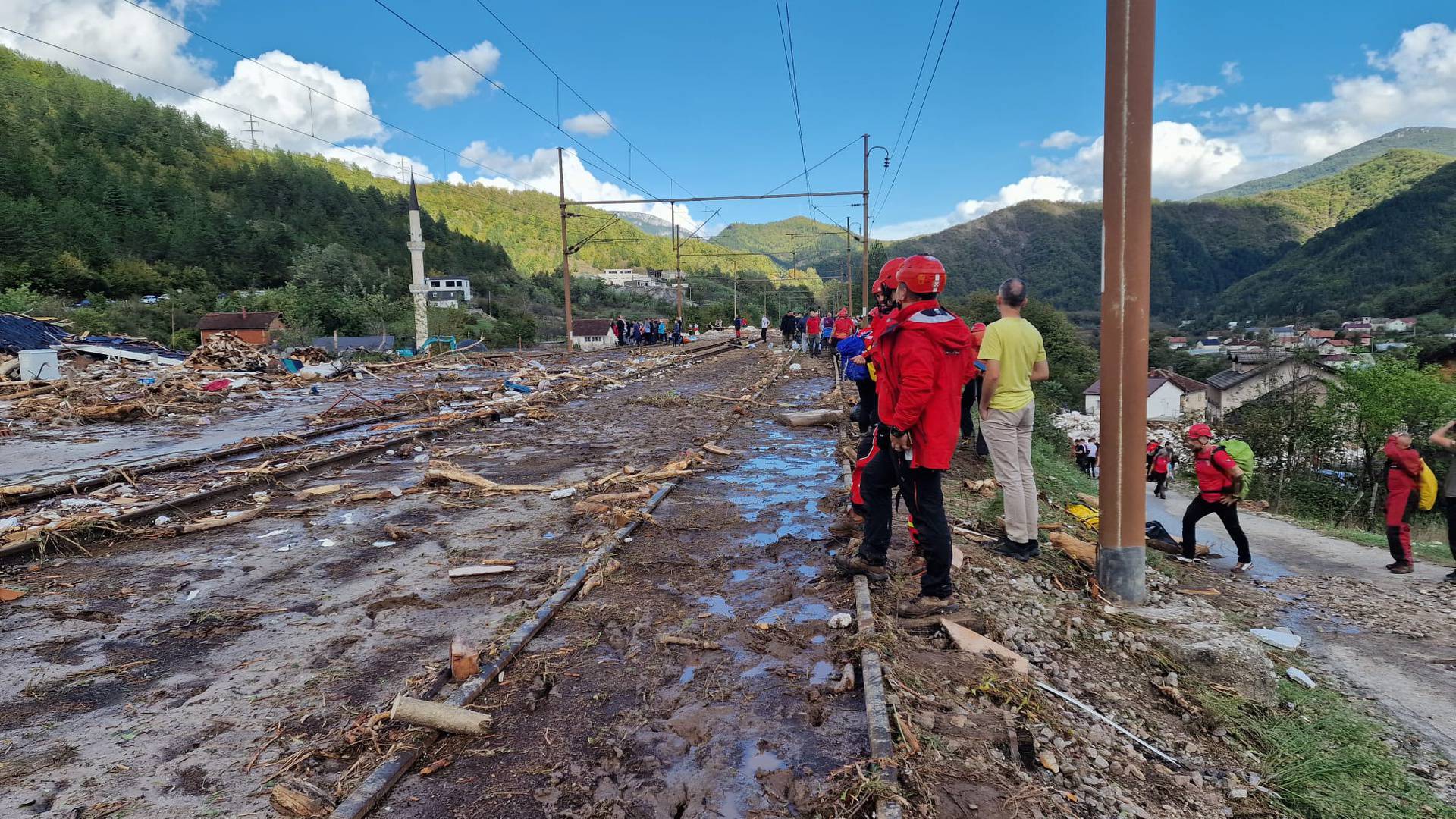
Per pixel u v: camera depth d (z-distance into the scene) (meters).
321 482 7.46
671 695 3.13
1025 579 5.10
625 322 41.19
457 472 7.40
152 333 69.88
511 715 2.97
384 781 2.46
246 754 2.68
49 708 2.99
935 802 2.46
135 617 3.96
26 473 7.48
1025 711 3.23
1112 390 4.94
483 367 22.56
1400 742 3.93
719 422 11.57
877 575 4.35
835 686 3.19
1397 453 7.56
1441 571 7.82
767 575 4.60
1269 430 30.66
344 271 109.00
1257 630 5.39
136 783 2.49
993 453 5.47
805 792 2.49
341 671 3.32
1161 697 3.87
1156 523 7.96
